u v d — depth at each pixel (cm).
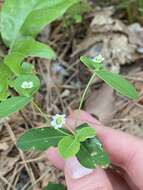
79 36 19
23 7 13
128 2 19
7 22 13
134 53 18
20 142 10
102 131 12
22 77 10
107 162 9
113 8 19
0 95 11
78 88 17
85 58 10
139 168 12
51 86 17
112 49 18
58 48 18
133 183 13
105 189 10
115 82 9
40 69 17
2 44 17
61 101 17
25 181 15
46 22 13
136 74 17
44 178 15
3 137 16
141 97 16
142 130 16
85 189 10
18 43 12
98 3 20
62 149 9
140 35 18
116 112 16
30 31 13
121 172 13
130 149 12
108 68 17
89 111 16
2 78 11
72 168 10
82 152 9
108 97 16
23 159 15
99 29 18
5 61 12
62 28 19
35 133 10
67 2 13
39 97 17
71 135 9
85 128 9
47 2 13
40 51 12
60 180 15
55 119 9
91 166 9
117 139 12
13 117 16
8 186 15
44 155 15
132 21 19
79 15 18
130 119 16
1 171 15
